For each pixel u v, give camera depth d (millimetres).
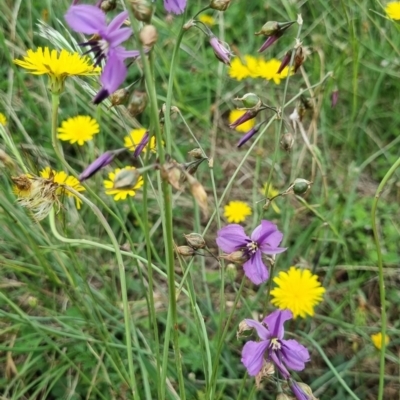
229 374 487
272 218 617
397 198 652
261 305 543
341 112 719
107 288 543
